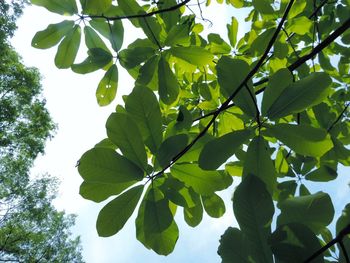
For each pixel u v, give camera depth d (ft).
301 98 3.47
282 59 6.50
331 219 2.73
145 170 3.75
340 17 7.68
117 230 3.74
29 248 37.17
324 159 6.10
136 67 6.06
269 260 2.41
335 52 8.29
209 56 5.57
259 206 2.55
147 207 3.76
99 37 5.75
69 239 41.63
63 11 5.43
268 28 6.40
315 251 2.37
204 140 4.71
